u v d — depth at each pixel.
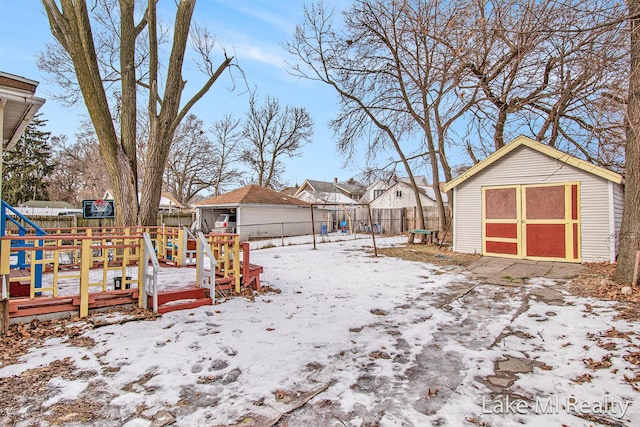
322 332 4.15
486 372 3.12
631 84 5.28
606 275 6.81
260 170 35.78
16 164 29.94
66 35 7.79
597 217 8.48
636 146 5.60
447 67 7.08
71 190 38.69
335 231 23.70
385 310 5.10
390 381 2.96
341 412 2.49
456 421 2.37
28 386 2.78
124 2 8.84
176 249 8.18
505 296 5.77
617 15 4.25
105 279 4.61
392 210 21.73
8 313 3.84
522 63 7.36
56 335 3.84
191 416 2.42
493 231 10.13
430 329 4.27
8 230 7.09
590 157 9.74
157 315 4.53
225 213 22.98
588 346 3.59
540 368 3.17
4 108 4.77
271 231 20.14
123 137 8.91
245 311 4.91
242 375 3.05
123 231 8.25
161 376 3.00
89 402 2.58
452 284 6.76
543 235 9.22
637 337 3.71
